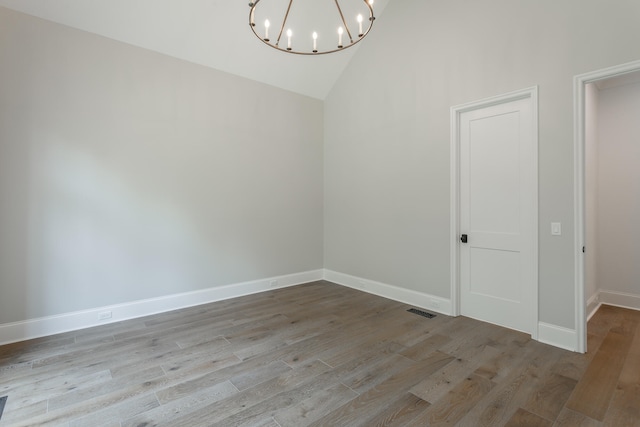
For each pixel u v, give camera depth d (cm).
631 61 237
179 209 387
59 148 313
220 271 421
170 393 211
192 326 329
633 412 189
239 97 435
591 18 255
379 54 431
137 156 357
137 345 284
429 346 279
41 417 187
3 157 288
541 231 284
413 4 388
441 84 359
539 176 285
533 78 287
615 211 386
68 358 260
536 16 285
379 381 224
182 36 365
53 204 311
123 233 349
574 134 264
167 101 377
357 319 346
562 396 205
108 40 339
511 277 312
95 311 332
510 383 220
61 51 313
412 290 395
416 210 388
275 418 186
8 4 288
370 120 446
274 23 388
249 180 446
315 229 522
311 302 408
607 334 301
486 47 320
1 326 287
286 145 485
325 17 407
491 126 324
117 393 211
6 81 288
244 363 251
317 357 260
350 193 482
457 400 202
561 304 274
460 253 352
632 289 376
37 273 304
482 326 322
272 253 472
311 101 513
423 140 379
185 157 390
